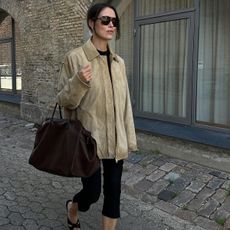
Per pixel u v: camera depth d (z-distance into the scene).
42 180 5.06
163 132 5.87
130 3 6.85
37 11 8.55
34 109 9.07
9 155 6.38
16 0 9.35
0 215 3.96
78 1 7.21
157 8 6.42
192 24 5.83
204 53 5.87
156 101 6.67
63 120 2.88
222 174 4.93
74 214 3.40
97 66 2.91
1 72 11.65
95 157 2.79
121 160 3.05
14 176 5.21
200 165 5.31
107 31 2.90
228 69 5.65
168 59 6.38
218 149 5.22
